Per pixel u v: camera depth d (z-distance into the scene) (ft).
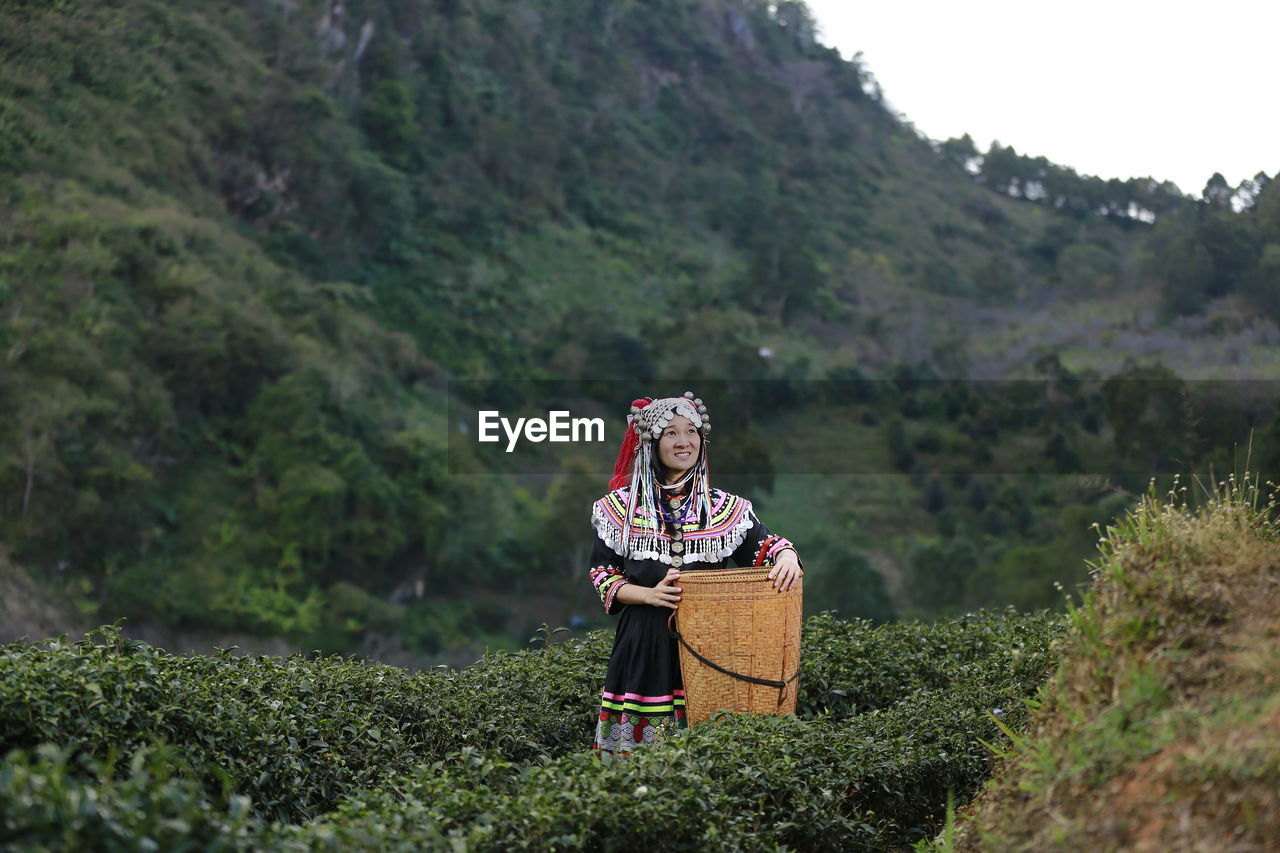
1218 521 10.59
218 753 11.21
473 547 148.56
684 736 11.85
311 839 8.41
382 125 235.61
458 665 127.03
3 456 111.34
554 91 297.74
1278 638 8.80
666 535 14.30
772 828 10.94
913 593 146.92
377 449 148.97
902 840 12.26
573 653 18.99
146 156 165.78
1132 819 8.07
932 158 401.29
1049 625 17.75
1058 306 278.46
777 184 336.90
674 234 291.58
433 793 10.37
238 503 131.13
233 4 210.79
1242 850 7.27
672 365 206.08
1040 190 391.24
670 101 350.02
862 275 292.40
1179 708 8.71
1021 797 9.60
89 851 7.30
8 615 100.12
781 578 13.64
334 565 131.75
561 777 10.56
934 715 14.10
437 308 212.64
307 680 14.20
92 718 10.68
